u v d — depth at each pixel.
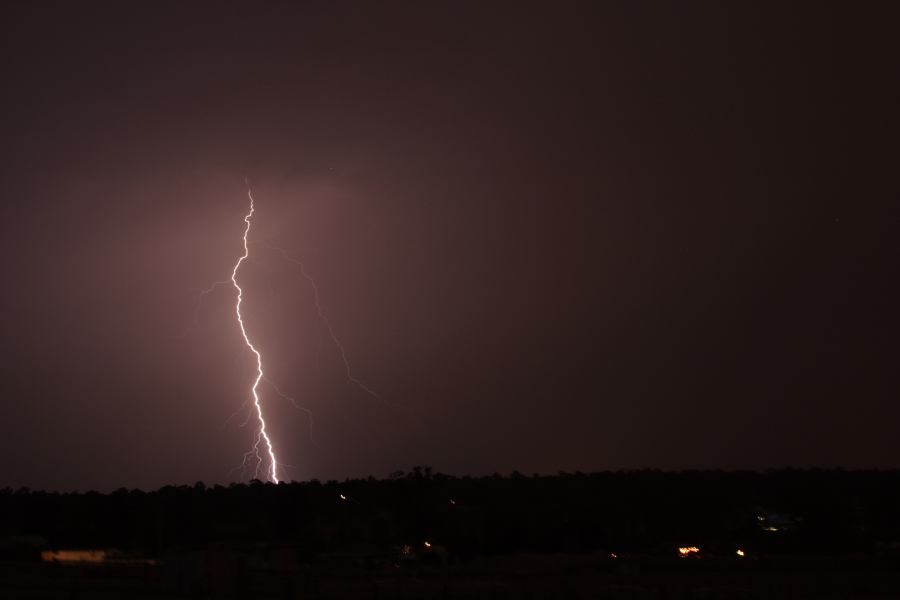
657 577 41.84
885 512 71.31
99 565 42.97
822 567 46.09
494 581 38.50
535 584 37.34
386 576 39.38
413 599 31.75
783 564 47.06
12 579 35.91
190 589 32.72
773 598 34.31
